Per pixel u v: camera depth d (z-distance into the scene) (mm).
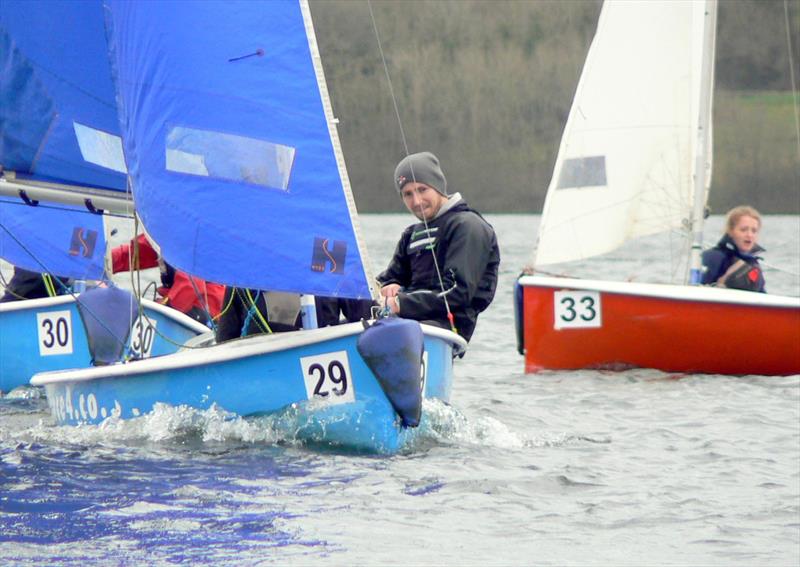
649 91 37469
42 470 19469
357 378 20609
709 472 20625
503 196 147375
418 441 22047
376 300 21188
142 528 16344
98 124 24438
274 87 21375
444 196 24000
